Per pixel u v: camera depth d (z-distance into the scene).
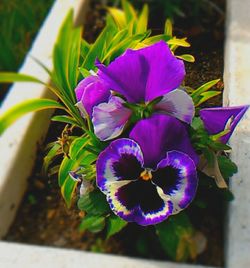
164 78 0.31
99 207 0.34
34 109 0.33
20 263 0.34
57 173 0.39
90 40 0.49
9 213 0.37
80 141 0.34
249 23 0.45
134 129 0.31
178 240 0.33
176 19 0.50
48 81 0.43
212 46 0.46
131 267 0.33
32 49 0.46
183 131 0.32
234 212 0.34
